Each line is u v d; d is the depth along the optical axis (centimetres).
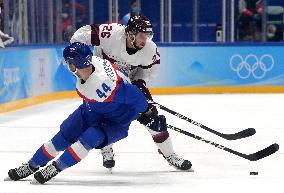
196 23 3170
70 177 1105
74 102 2517
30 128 1798
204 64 2862
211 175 1138
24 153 1388
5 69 2191
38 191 966
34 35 2753
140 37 1089
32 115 2106
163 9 3009
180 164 1173
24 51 2345
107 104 987
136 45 1108
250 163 1264
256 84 2908
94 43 1155
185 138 1606
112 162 1162
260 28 3238
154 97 2695
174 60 2831
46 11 2833
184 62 2844
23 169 1047
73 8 2980
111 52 1147
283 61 2912
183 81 2848
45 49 2516
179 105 2391
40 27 2800
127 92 972
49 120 1978
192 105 2389
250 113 2148
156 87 2819
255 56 2902
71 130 1030
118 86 966
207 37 3481
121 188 1007
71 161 993
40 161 1038
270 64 2909
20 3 2641
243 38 3256
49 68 2548
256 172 1140
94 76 960
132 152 1397
